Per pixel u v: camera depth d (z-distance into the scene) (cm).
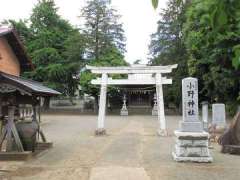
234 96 3055
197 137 1177
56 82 4597
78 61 4638
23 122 1326
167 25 4778
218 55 2719
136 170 1030
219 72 2903
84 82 4384
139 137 1928
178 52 4594
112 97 5138
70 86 4872
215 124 1822
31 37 4806
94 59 4619
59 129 2378
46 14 4806
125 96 4831
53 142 1672
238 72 2820
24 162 1152
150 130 2345
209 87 3222
